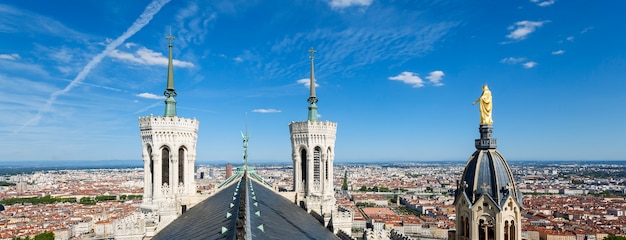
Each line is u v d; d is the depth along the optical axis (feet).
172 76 411.54
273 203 328.90
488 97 204.33
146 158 391.45
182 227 277.03
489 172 199.72
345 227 315.17
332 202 416.67
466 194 202.08
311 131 426.92
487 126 203.82
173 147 390.21
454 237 211.20
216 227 194.29
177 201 370.53
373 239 242.99
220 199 344.49
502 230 190.39
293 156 442.09
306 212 382.63
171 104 406.62
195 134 416.05
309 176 427.33
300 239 207.31
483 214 195.31
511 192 194.49
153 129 382.83
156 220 316.19
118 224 278.87
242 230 133.18
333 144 444.14
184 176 403.95
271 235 175.32
